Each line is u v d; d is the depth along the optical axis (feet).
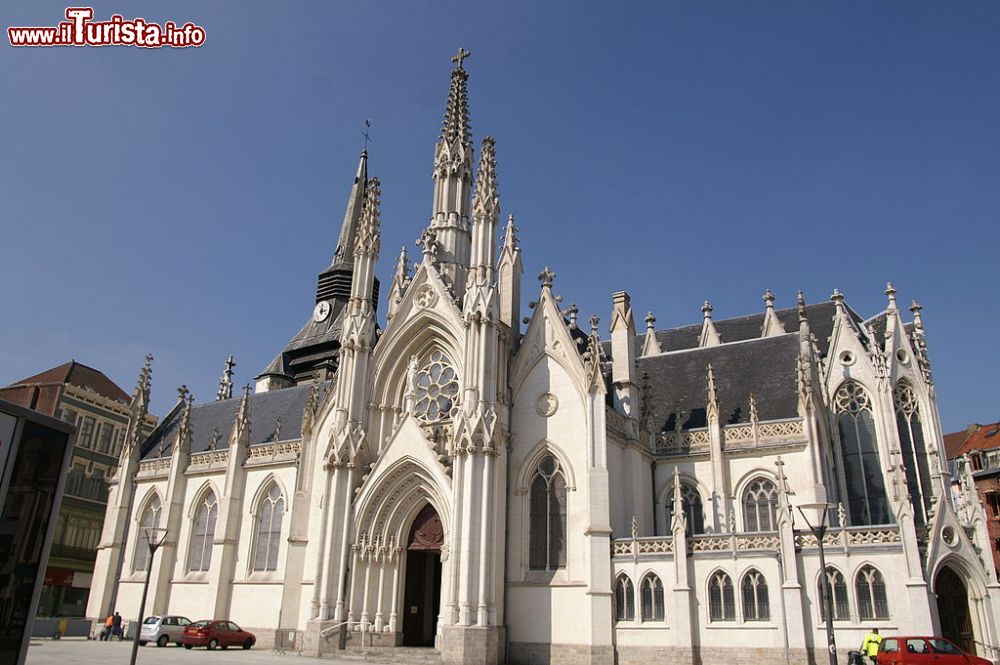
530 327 171.01
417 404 176.65
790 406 171.63
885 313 202.80
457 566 148.46
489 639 143.64
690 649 135.64
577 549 151.74
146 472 242.37
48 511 67.97
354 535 164.96
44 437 68.39
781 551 133.80
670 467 171.73
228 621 189.57
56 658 132.26
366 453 173.47
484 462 153.79
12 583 64.80
